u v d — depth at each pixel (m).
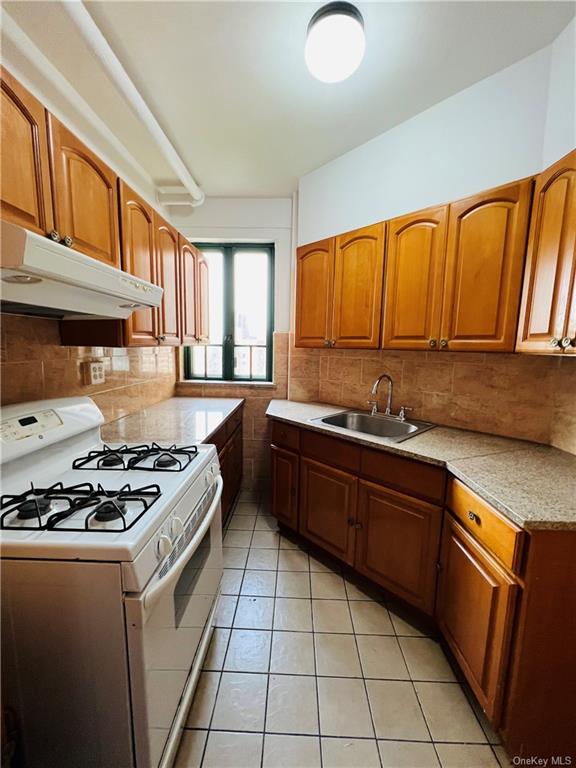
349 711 1.20
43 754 0.84
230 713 1.19
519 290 1.39
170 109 1.76
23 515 0.86
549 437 1.59
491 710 1.07
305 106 1.75
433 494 1.45
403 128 1.89
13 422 1.12
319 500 1.98
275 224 2.82
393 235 1.79
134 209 1.56
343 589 1.80
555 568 0.96
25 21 1.19
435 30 1.32
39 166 0.99
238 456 2.79
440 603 1.43
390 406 2.19
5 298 0.94
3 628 0.78
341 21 1.18
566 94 1.33
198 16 1.24
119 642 0.77
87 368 1.74
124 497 0.96
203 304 2.62
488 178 1.62
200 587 1.23
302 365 2.72
